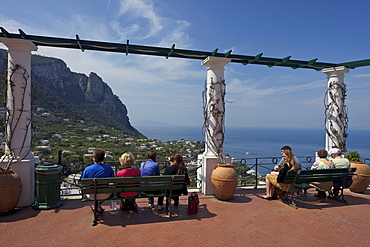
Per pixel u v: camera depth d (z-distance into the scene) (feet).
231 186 17.22
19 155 15.25
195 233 12.09
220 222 13.60
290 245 10.98
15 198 13.91
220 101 19.17
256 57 20.10
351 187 20.49
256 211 15.55
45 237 11.33
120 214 14.61
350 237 11.91
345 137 22.90
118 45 17.56
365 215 15.10
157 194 14.56
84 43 16.84
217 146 19.26
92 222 13.21
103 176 13.48
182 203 17.07
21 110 15.16
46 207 15.01
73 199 17.25
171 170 15.06
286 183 16.72
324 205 17.07
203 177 19.35
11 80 15.02
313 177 16.98
